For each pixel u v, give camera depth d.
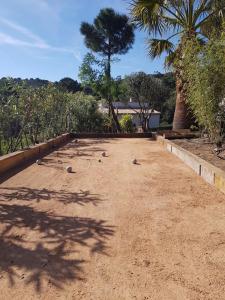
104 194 5.38
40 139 11.87
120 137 14.88
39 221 4.19
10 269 3.03
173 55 12.44
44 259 3.21
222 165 6.95
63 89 15.44
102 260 3.20
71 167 7.09
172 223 4.12
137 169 7.33
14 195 5.30
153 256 3.27
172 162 8.16
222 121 7.84
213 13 11.78
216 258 3.22
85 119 18.58
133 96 25.22
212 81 7.39
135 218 4.30
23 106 9.43
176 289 2.71
